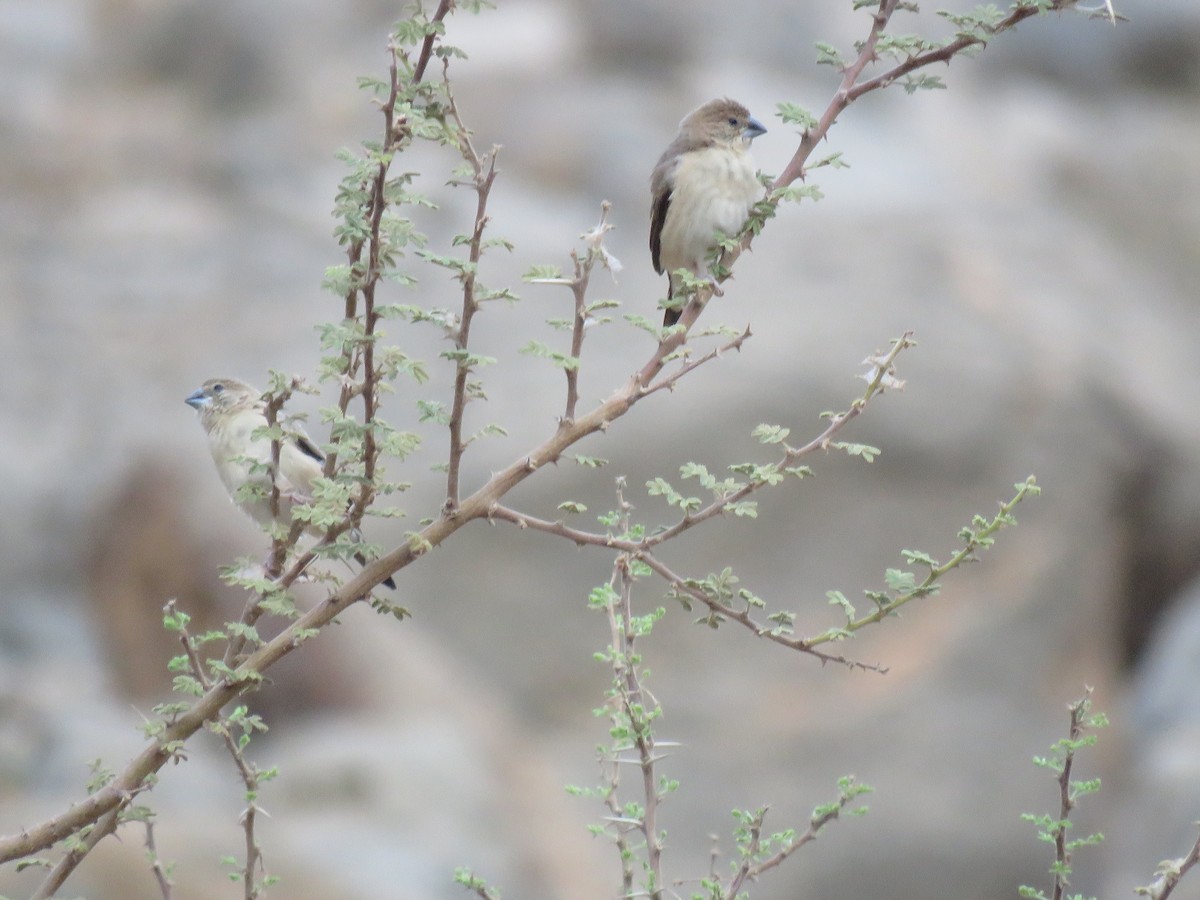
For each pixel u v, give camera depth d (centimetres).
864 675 1544
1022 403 1741
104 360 2081
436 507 1628
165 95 2853
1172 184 2680
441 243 2144
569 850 1312
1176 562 1761
